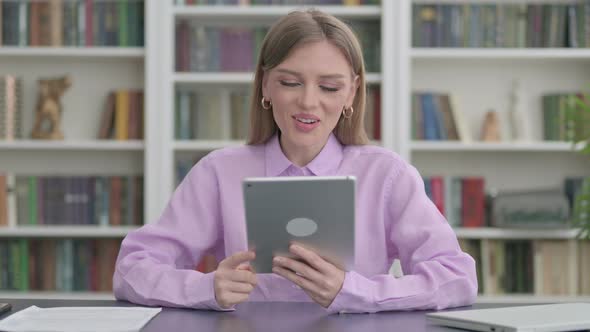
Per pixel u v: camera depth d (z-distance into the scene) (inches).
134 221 128.6
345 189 45.0
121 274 56.1
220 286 49.6
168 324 44.9
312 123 55.0
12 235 129.4
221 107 129.4
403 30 125.2
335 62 54.6
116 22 128.3
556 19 127.4
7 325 43.4
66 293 127.8
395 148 125.4
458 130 128.4
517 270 127.9
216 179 64.4
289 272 48.9
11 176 127.6
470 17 127.4
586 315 43.4
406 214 59.7
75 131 134.1
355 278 49.2
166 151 125.7
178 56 128.6
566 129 128.6
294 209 45.6
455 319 43.4
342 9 126.5
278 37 55.3
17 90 129.0
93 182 128.5
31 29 127.9
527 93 134.3
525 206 125.3
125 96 129.3
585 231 122.6
